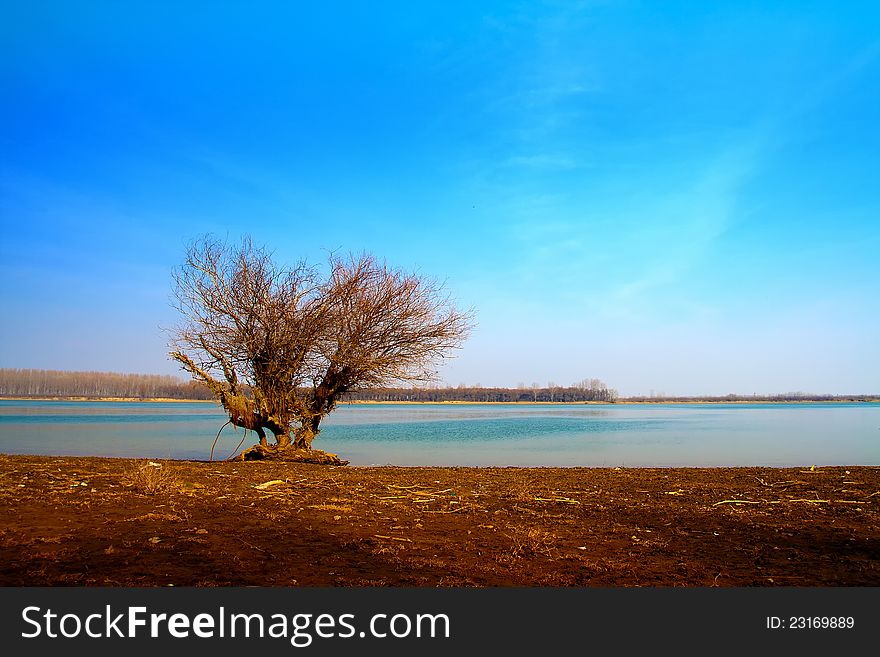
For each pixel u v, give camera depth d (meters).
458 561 6.95
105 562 6.53
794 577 6.51
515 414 74.00
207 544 7.37
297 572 6.38
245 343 18.41
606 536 8.36
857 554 7.41
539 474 15.52
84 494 10.73
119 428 38.84
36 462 15.59
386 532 8.34
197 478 13.43
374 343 19.27
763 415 70.94
